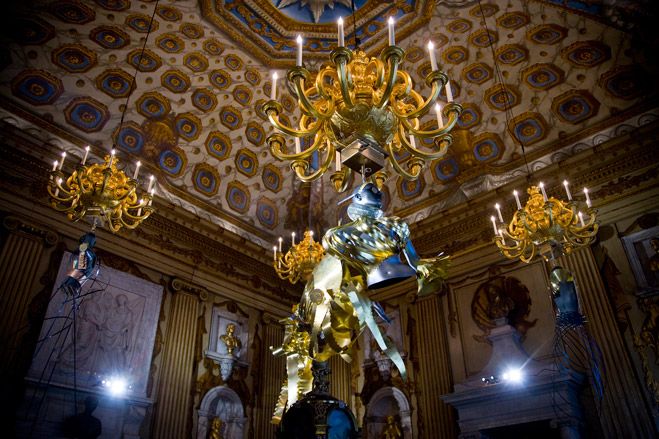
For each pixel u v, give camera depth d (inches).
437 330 371.2
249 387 381.4
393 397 382.6
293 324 127.4
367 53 379.9
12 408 253.1
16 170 295.7
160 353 333.1
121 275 328.8
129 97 357.1
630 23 305.0
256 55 385.7
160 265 355.3
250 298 413.7
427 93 400.8
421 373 365.7
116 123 353.1
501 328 327.9
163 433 310.7
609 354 285.3
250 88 407.2
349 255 103.3
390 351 103.6
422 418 352.8
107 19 326.0
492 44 361.7
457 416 334.6
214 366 363.3
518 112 374.9
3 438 245.1
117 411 295.4
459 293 374.3
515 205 366.3
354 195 115.0
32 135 305.3
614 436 269.4
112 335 309.3
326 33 370.9
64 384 274.2
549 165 351.9
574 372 279.9
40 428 259.1
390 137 159.8
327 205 464.1
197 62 375.9
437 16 354.9
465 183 403.5
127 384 305.1
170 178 385.7
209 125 403.2
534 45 350.0
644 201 311.3
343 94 139.3
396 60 141.5
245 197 434.9
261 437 368.8
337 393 396.5
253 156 435.5
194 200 398.9
